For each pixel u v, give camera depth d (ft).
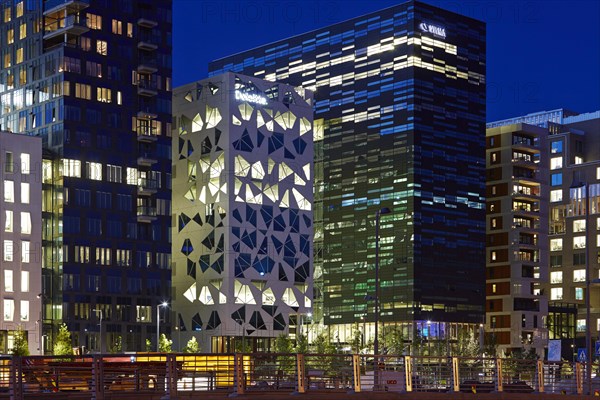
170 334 647.15
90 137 623.36
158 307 597.93
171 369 153.17
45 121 625.82
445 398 188.44
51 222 613.11
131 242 635.25
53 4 628.69
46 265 607.78
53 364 174.81
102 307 617.62
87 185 619.26
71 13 627.05
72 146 614.75
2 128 655.76
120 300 625.82
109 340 617.62
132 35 649.20
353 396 172.14
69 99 616.80
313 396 166.61
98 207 622.54
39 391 167.22
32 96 635.66
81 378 173.68
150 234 645.10
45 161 615.98
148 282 639.76
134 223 637.71
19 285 577.02
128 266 631.97
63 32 621.72
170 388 151.64
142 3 655.76
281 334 639.76
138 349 629.51
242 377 157.89
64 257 605.31
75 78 620.90
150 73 655.76
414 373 210.38
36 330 580.71
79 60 624.59
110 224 626.64
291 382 193.06
